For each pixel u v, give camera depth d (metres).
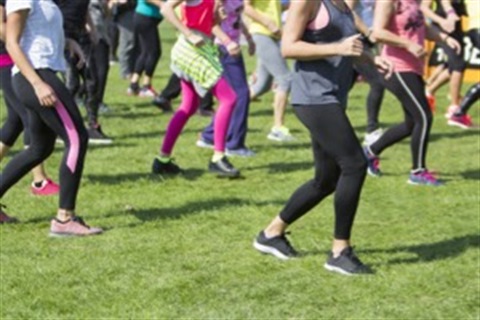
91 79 12.91
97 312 6.77
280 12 12.76
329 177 7.61
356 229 8.85
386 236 8.60
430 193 10.29
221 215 9.31
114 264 7.78
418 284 7.29
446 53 15.37
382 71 7.56
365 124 14.81
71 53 11.25
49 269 7.65
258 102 16.97
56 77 8.30
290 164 11.76
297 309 6.79
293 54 7.20
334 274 7.52
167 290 7.18
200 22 10.49
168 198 9.98
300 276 7.48
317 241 8.39
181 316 6.68
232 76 12.05
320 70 7.29
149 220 9.12
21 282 7.37
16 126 9.39
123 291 7.17
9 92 9.14
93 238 8.50
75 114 8.37
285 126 14.45
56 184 10.21
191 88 10.79
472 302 6.93
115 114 15.55
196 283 7.34
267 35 12.98
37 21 8.23
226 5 11.88
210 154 12.27
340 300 6.97
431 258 7.94
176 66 10.68
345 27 7.31
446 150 12.77
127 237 8.55
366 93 18.16
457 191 10.39
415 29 10.11
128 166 11.52
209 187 10.51
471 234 8.65
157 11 17.23
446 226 8.94
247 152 12.23
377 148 10.99
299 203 7.78
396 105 16.75
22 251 8.12
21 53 8.12
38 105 8.30
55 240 8.45
